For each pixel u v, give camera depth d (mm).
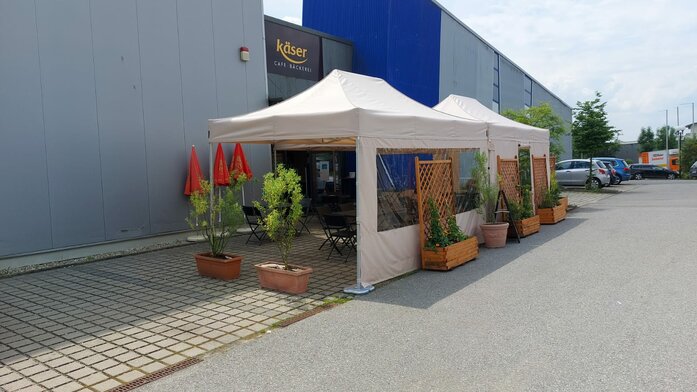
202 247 9336
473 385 3461
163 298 5895
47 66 7770
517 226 9758
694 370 3541
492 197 9008
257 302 5645
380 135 6156
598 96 20219
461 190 8594
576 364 3721
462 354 3990
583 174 22719
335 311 5215
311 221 12797
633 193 20656
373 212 6164
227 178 10031
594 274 6473
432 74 17906
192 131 10055
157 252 8875
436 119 7336
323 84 7309
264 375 3736
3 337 4695
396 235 6629
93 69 8383
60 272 7371
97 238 8469
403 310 5188
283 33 13047
